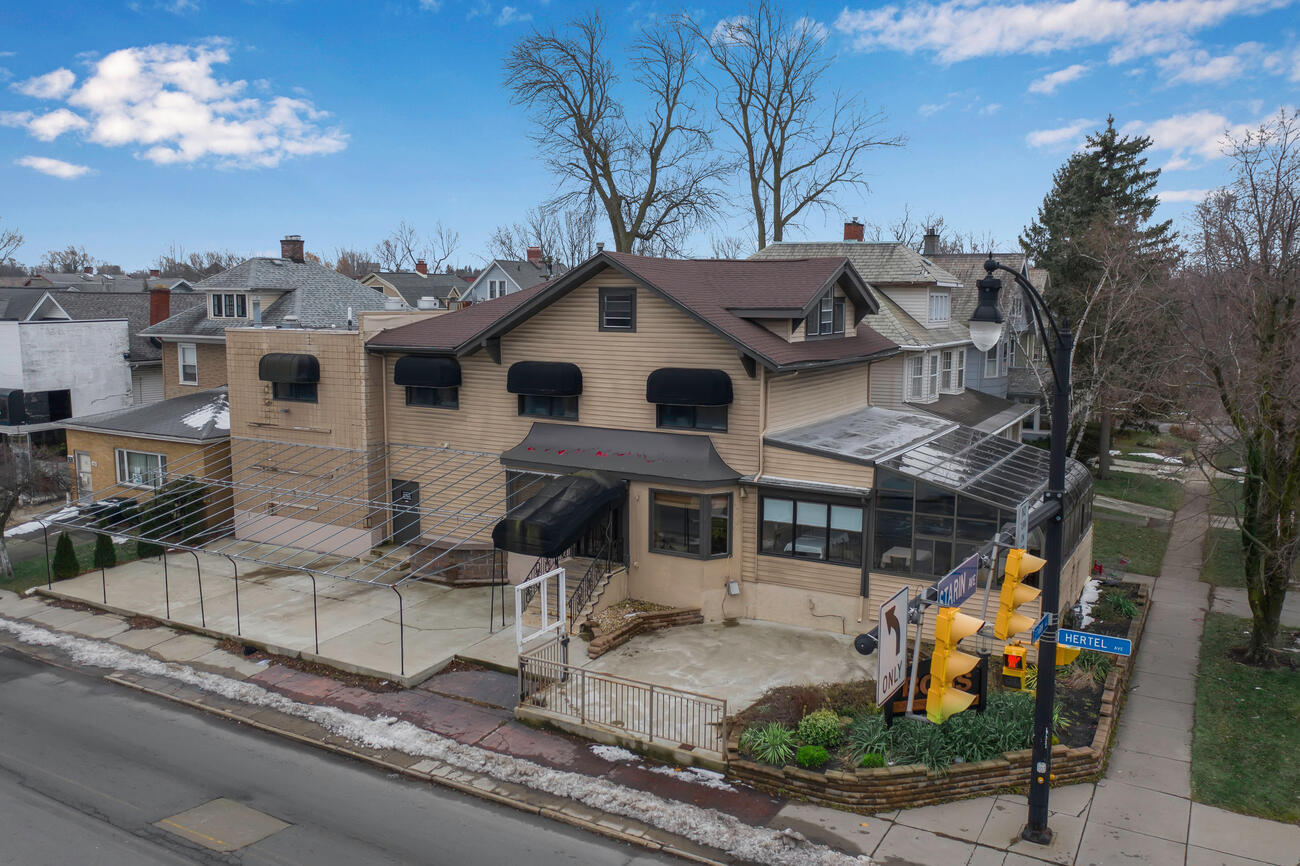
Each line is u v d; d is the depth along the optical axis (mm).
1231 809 13867
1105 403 35250
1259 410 18797
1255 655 19500
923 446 22297
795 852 12828
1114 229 36219
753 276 24266
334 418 27578
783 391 22594
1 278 111625
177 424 31266
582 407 23938
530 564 24266
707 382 21156
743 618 22094
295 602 23688
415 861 12742
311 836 13383
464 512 26016
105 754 16109
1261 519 19141
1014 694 16250
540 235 73375
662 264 24062
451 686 18734
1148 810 13844
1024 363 45312
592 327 23453
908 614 15008
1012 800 14266
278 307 38625
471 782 14977
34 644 21625
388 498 27828
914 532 20062
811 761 14555
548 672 18391
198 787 14898
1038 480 21641
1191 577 25812
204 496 29188
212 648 21078
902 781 14000
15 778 15141
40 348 41000
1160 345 31250
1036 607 19484
